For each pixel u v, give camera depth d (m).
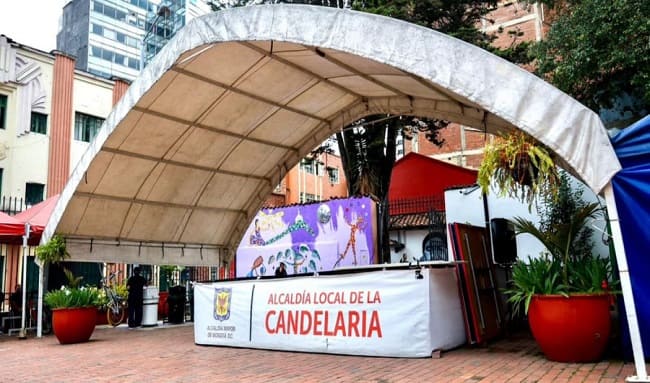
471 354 6.94
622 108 12.66
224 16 7.36
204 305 9.29
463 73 5.71
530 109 5.39
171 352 8.44
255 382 5.74
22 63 21.08
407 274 7.04
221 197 12.66
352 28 6.36
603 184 5.14
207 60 8.23
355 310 7.41
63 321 10.01
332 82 9.41
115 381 6.07
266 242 20.00
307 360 7.13
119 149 9.80
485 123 8.64
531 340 8.11
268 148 11.71
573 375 5.23
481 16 16.25
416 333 6.86
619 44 10.30
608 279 6.36
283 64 8.61
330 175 37.38
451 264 7.39
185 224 12.62
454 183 23.03
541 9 22.92
